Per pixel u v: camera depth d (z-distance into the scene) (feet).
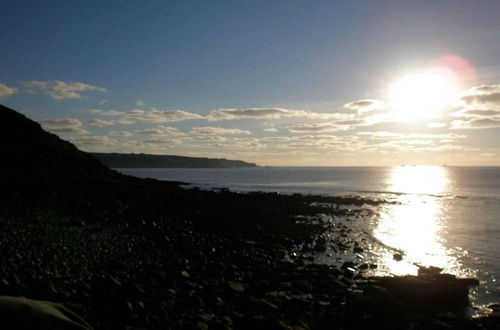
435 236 107.65
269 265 65.98
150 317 37.73
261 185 342.03
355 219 137.49
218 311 43.14
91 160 203.21
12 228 63.82
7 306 26.66
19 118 191.72
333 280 58.70
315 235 98.78
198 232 86.28
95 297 40.75
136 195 134.10
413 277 59.11
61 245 57.62
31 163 152.76
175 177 523.70
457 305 52.44
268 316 43.78
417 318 46.73
